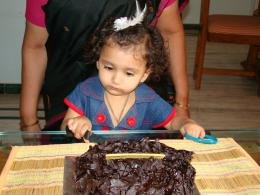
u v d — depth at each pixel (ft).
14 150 2.74
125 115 3.57
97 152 2.35
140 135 3.02
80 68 3.96
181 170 2.26
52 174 2.48
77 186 2.21
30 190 2.31
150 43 3.17
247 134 3.18
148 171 2.19
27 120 4.03
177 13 4.05
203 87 9.61
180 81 4.14
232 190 2.42
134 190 2.10
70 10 3.66
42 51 3.98
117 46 3.04
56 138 2.96
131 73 3.10
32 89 3.97
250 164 2.72
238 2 14.44
